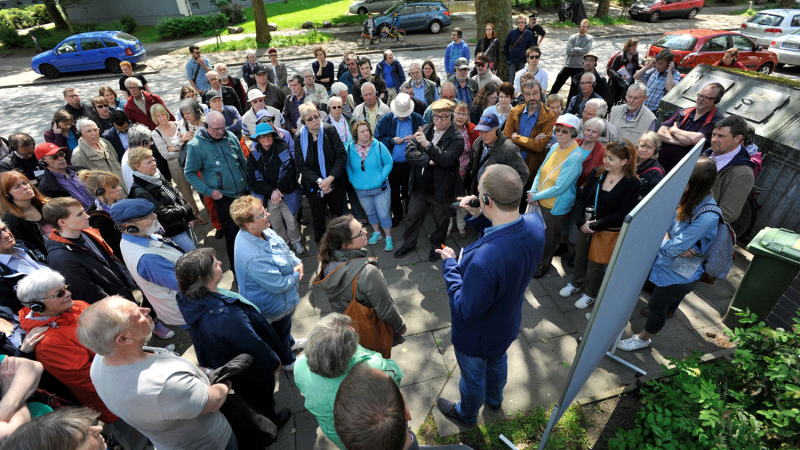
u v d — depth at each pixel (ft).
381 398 4.34
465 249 7.08
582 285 12.84
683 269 9.25
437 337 11.62
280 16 75.25
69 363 7.48
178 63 49.14
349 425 4.24
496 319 7.09
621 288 6.36
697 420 7.27
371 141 14.47
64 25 68.64
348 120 18.58
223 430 6.67
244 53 51.98
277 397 10.01
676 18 66.80
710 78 17.19
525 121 15.01
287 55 50.03
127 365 5.77
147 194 11.57
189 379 5.97
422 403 9.71
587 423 8.93
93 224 11.55
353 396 4.36
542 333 11.51
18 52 60.49
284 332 9.97
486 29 30.30
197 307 7.10
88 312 5.54
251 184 13.76
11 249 9.89
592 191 11.32
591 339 6.23
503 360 8.29
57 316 7.52
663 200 6.15
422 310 12.63
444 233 14.56
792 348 7.59
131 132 12.95
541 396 9.68
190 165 12.96
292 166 14.19
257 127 13.09
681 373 8.00
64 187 13.39
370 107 18.17
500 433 8.85
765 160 14.25
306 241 16.60
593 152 12.86
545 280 13.67
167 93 38.40
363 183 14.66
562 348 11.02
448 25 60.59
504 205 6.23
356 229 7.83
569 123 11.59
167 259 9.51
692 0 64.59
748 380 7.97
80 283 9.35
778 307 10.11
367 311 8.00
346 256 7.88
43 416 4.85
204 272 6.99
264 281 8.85
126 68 23.85
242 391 7.88
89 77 45.96
